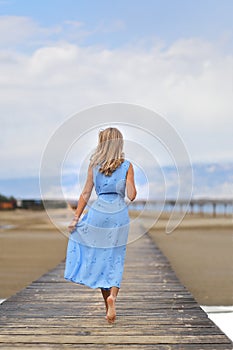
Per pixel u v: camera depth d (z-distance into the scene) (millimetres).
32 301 6090
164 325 5039
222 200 41281
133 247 13055
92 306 5832
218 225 29891
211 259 15570
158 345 4441
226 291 10188
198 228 28266
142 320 5219
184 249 18391
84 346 4410
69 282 7465
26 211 42844
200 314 5488
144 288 7062
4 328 4906
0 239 23078
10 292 10422
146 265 9531
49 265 15047
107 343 4488
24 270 13883
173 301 6152
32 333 4754
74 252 4988
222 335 4715
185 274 12633
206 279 11773
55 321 5156
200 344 4465
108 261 4914
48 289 6895
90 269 4926
